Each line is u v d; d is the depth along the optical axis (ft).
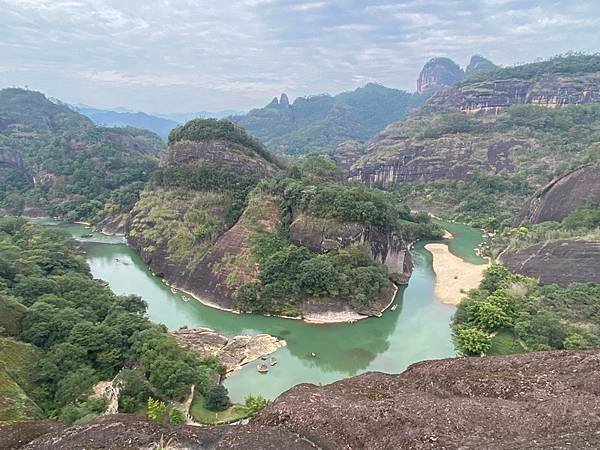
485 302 216.74
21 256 262.26
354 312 242.58
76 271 282.15
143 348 169.99
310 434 73.41
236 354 197.98
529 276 264.11
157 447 72.84
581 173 344.49
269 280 255.29
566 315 203.00
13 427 83.97
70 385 146.92
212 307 260.01
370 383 92.07
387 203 308.19
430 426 71.15
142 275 321.93
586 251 252.42
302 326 231.71
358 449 69.92
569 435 65.57
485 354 184.75
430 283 296.71
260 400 149.59
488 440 66.54
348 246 267.39
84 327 173.78
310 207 281.74
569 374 84.43
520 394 80.74
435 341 211.20
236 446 70.49
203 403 152.15
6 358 150.30
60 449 73.56
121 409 143.33
